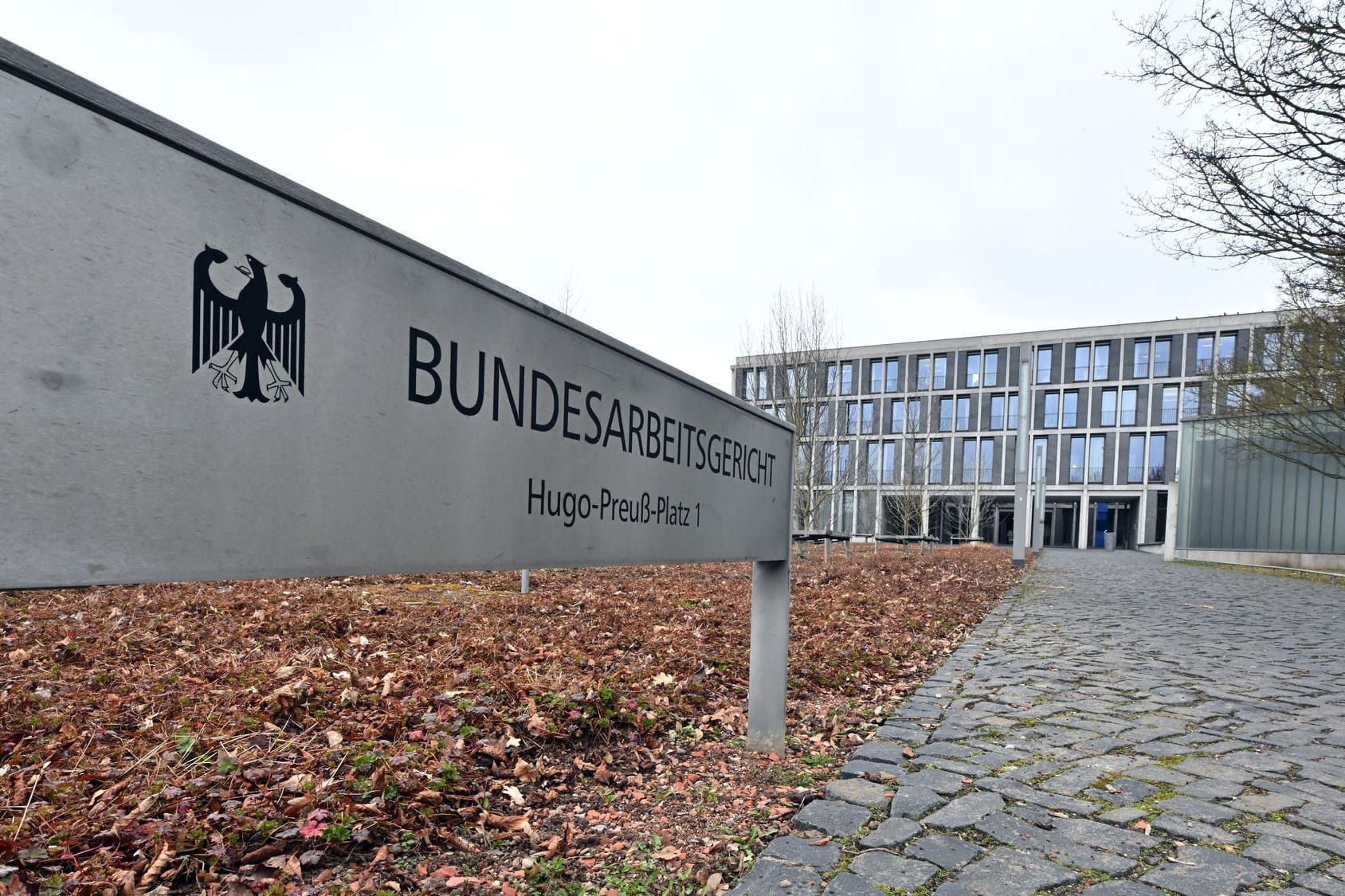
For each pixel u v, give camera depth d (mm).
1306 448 17297
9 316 915
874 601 9203
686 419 2836
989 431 48438
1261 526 21141
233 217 1184
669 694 4363
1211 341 44062
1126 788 3076
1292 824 2742
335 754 3133
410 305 1562
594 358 2275
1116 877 2316
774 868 2346
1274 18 7773
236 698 3908
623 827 2717
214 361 1159
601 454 2316
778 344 20859
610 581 10414
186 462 1119
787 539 3686
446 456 1674
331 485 1371
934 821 2715
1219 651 6367
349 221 1395
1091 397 46594
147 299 1064
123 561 1037
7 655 4754
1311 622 8461
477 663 4758
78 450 986
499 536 1859
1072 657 5973
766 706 3580
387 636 5812
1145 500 45031
